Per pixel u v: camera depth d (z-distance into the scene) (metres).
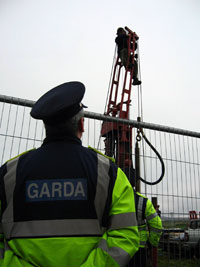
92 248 0.82
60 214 0.84
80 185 0.88
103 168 0.94
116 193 0.90
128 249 0.83
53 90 1.06
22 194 0.88
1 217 0.90
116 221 0.87
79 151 0.96
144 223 2.44
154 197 3.13
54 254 0.79
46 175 0.89
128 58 6.13
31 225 0.83
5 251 0.85
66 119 0.98
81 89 1.01
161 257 4.09
